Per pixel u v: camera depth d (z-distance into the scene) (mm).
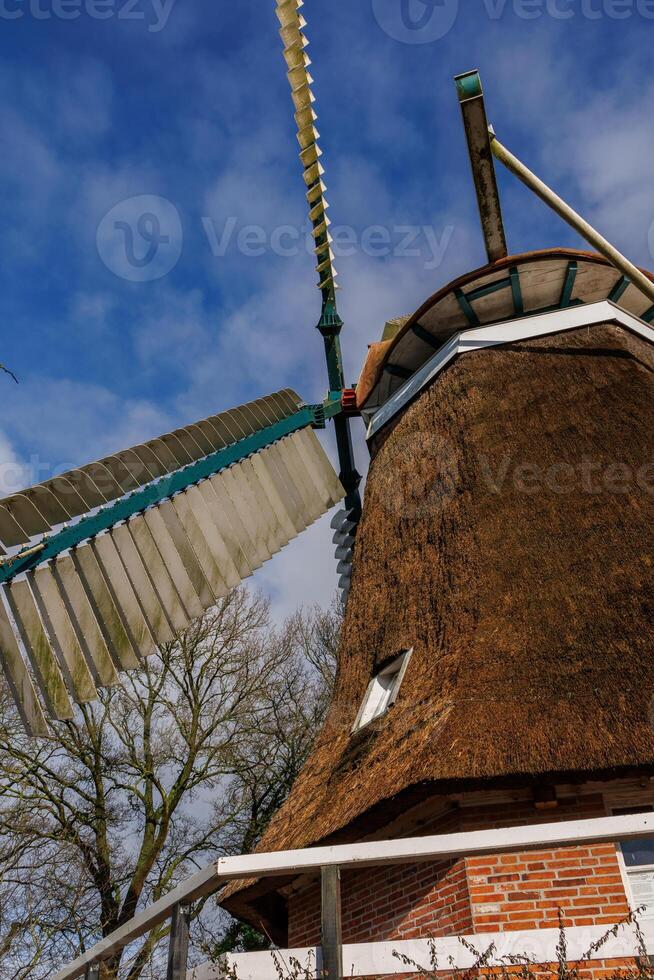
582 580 7371
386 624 8977
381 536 10258
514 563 7867
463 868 6270
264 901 9062
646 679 6223
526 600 7395
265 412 13055
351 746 7871
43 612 9086
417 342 11727
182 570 10430
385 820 6473
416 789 5918
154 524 10422
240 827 20859
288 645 23719
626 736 5824
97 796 18719
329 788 7656
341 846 4656
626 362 9719
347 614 10203
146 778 19156
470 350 10586
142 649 9586
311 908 8250
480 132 8906
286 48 13695
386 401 12227
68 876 17438
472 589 7832
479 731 6121
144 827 19625
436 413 10492
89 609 9398
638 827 4461
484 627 7301
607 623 6824
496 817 6418
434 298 10781
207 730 20266
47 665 8820
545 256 10141
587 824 4520
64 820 17812
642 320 11117
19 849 16750
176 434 11266
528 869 6176
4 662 8680
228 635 21688
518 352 10289
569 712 6125
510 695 6430
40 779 18047
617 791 6379
